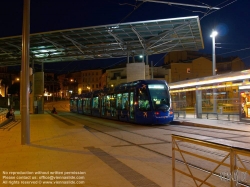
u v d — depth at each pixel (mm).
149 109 19938
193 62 60969
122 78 66625
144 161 8258
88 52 33344
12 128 18969
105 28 24750
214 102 24172
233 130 16297
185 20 23156
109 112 26797
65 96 118000
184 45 30797
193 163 7973
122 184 5977
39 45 30219
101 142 12172
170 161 8242
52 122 24750
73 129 17984
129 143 11883
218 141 12141
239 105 20016
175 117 26484
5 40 27312
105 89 29328
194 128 18172
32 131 16719
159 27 24812
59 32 25641
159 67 61500
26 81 11461
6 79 80875
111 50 32156
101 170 7199
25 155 9203
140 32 26109
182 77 60562
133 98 21219
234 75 18156
